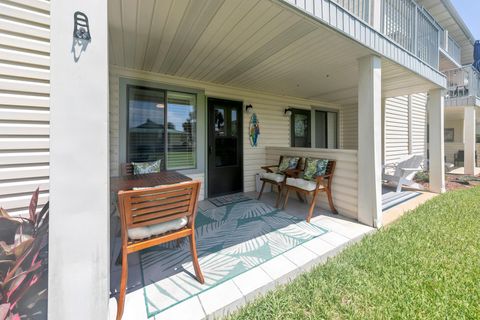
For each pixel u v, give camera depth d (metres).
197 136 4.29
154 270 1.99
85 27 1.08
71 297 1.09
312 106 6.22
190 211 1.80
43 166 1.83
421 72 3.80
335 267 1.94
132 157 3.69
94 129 1.11
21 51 1.72
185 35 2.51
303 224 3.03
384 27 3.19
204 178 4.39
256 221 3.17
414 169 4.68
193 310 1.51
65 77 1.05
